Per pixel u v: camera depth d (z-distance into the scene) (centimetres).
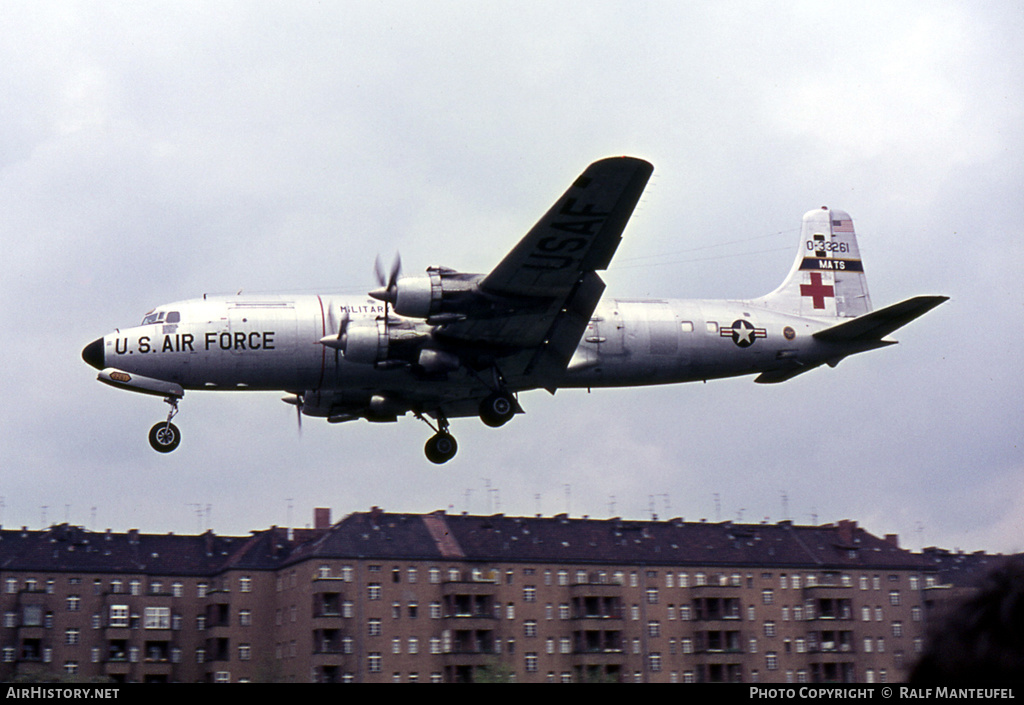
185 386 7244
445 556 12100
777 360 8338
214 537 12888
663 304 8131
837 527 13512
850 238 9250
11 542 11950
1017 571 863
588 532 13012
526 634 12019
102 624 11756
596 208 6475
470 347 7481
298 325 7275
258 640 12125
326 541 11969
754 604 12412
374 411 8294
